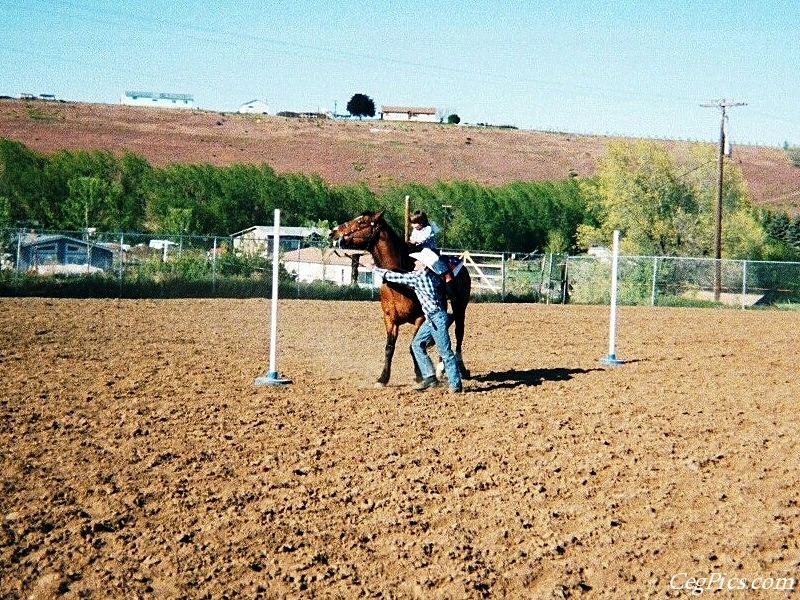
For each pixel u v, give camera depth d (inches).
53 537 287.9
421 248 534.6
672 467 378.9
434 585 262.4
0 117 4566.9
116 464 364.8
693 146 2519.7
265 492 335.3
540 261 1888.5
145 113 5280.5
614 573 272.7
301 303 1317.7
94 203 2416.3
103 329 846.5
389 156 4837.6
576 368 662.5
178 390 523.8
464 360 701.9
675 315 1327.5
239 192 2763.3
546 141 5629.9
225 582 261.4
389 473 361.1
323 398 510.9
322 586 260.7
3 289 1320.1
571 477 362.0
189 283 1443.2
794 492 348.8
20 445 389.1
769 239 2581.2
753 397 550.9
